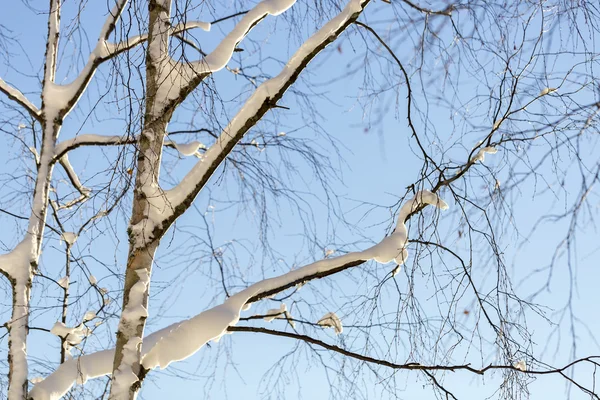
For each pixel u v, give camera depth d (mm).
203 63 4191
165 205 4164
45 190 5418
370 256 4480
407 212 4660
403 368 4398
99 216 4250
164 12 4277
